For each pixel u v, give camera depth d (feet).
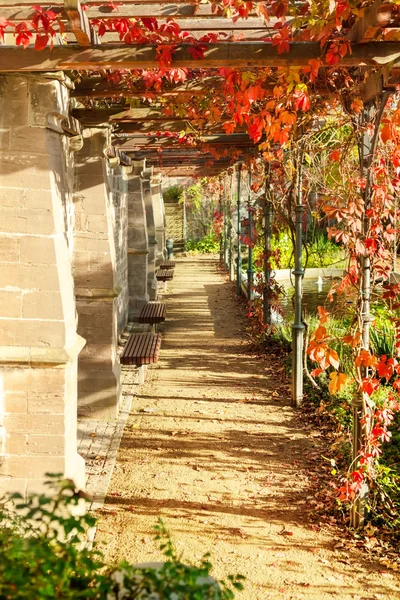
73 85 17.34
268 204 36.70
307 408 26.76
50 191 16.24
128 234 43.16
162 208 63.87
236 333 41.39
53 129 16.52
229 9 12.69
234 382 30.86
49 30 12.56
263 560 15.51
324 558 15.67
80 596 7.63
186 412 26.48
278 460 21.56
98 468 20.71
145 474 20.36
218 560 15.44
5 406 16.57
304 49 13.29
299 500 18.70
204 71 18.29
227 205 72.49
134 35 13.65
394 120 16.30
